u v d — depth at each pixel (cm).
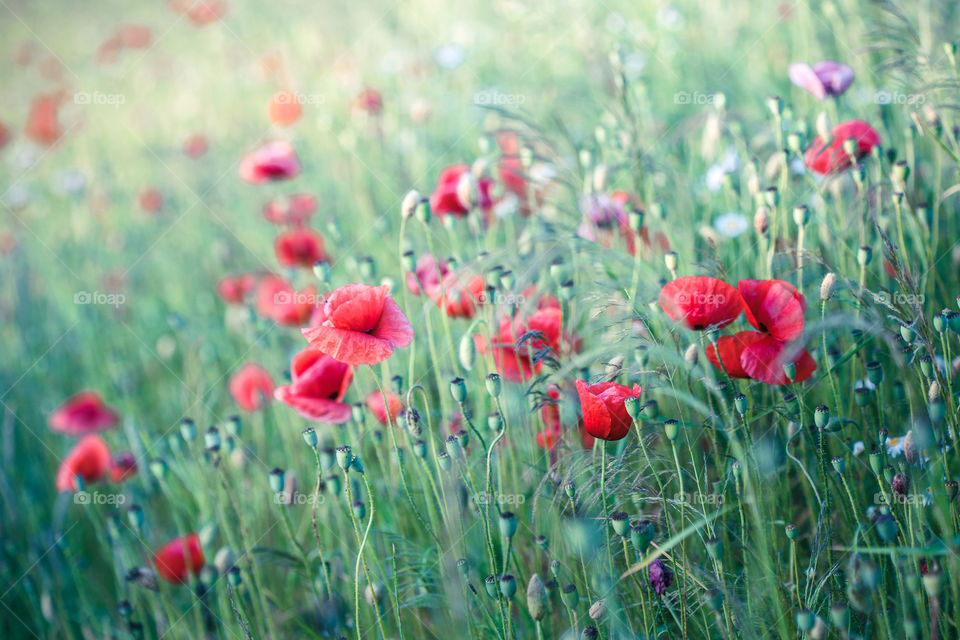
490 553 156
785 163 173
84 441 188
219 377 208
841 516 163
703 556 164
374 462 182
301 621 173
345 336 159
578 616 161
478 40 282
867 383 165
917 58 182
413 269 170
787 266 172
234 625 173
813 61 213
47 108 294
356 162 229
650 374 159
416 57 266
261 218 252
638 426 156
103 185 292
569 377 166
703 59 230
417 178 221
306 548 185
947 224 180
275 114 230
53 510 202
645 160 185
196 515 193
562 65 243
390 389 172
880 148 173
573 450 163
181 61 379
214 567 172
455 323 183
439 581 167
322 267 171
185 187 284
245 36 378
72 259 262
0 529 195
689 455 165
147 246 269
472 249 192
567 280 169
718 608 153
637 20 241
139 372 227
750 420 160
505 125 203
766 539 158
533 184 186
